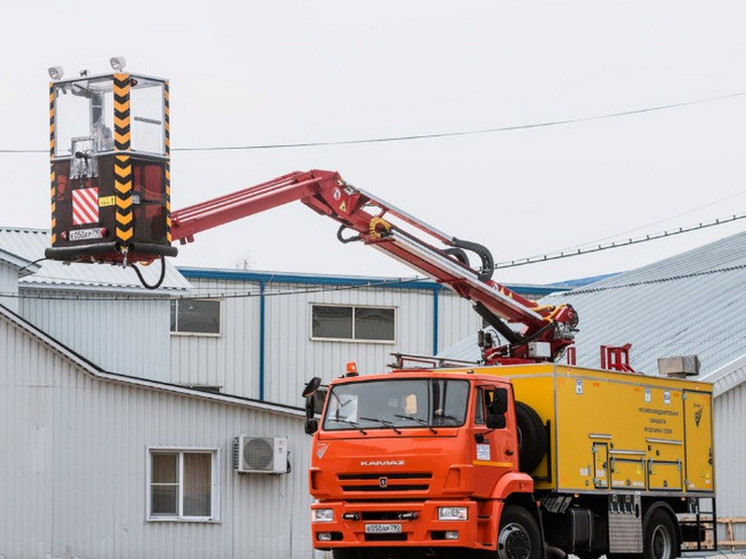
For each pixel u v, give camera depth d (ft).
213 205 78.28
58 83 71.77
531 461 78.54
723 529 117.60
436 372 75.46
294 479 117.50
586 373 81.87
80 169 71.00
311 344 186.19
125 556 112.16
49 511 110.93
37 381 111.75
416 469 73.72
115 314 149.38
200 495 115.03
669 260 172.55
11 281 135.03
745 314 129.29
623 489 83.61
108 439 112.78
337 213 82.58
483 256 87.56
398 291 191.11
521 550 76.07
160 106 71.87
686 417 90.17
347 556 78.13
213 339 181.68
